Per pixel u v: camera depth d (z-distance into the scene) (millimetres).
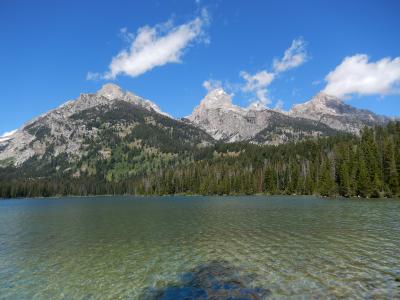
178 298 24641
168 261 34844
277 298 23844
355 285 25953
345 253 35781
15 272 32438
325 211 78812
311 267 30922
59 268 33375
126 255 38000
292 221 61781
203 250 39344
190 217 74875
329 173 153750
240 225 58625
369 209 81375
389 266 30703
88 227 62094
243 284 27016
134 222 68062
